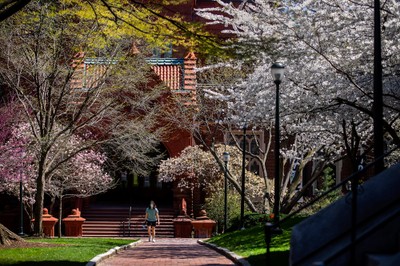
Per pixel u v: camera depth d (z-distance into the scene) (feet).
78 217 106.52
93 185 108.68
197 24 41.78
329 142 77.00
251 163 127.65
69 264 45.27
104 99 88.63
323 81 53.26
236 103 64.23
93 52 75.66
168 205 125.59
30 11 64.49
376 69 35.81
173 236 109.19
